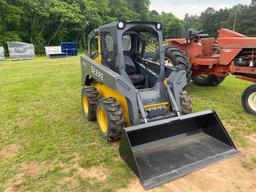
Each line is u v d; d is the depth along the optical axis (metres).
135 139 3.09
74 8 28.88
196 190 2.55
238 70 5.13
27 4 25.53
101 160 3.09
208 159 3.02
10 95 6.30
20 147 3.51
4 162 3.13
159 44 3.67
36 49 26.97
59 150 3.38
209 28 52.25
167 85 3.62
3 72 10.23
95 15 31.84
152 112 3.37
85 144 3.52
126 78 3.50
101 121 3.70
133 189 2.57
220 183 2.65
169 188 2.57
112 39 3.57
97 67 3.82
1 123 4.39
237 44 5.15
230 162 3.01
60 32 29.89
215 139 3.41
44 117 4.64
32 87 7.18
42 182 2.72
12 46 17.38
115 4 40.66
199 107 5.08
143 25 3.54
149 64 4.01
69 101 5.66
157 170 2.80
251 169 2.89
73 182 2.71
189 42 6.30
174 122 3.10
